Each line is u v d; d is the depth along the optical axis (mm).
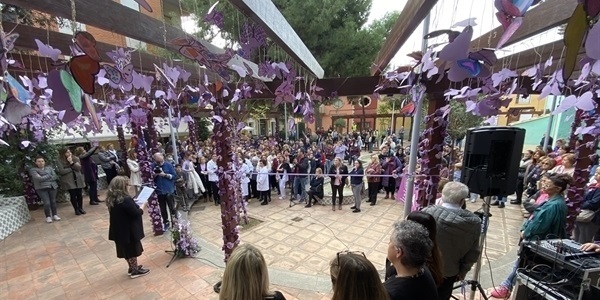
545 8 1602
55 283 3348
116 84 1296
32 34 2158
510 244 4281
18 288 3260
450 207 2088
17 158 5969
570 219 3299
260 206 6723
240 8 1361
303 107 2307
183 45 1596
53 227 5188
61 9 1430
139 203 3447
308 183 7105
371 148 16469
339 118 22500
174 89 2346
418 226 1424
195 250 4098
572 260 1999
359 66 9938
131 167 6211
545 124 11922
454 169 5742
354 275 1174
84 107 1171
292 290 3178
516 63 2479
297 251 4227
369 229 5098
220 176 3172
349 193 6984
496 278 3277
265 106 12539
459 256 1986
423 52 1664
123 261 3875
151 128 4980
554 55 2289
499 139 2293
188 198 6762
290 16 8719
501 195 2348
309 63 2684
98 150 7656
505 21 840
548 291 2021
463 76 1068
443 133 2688
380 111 20188
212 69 1966
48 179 5379
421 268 1370
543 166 4738
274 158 7562
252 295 1363
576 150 3312
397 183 7062
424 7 1399
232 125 3176
